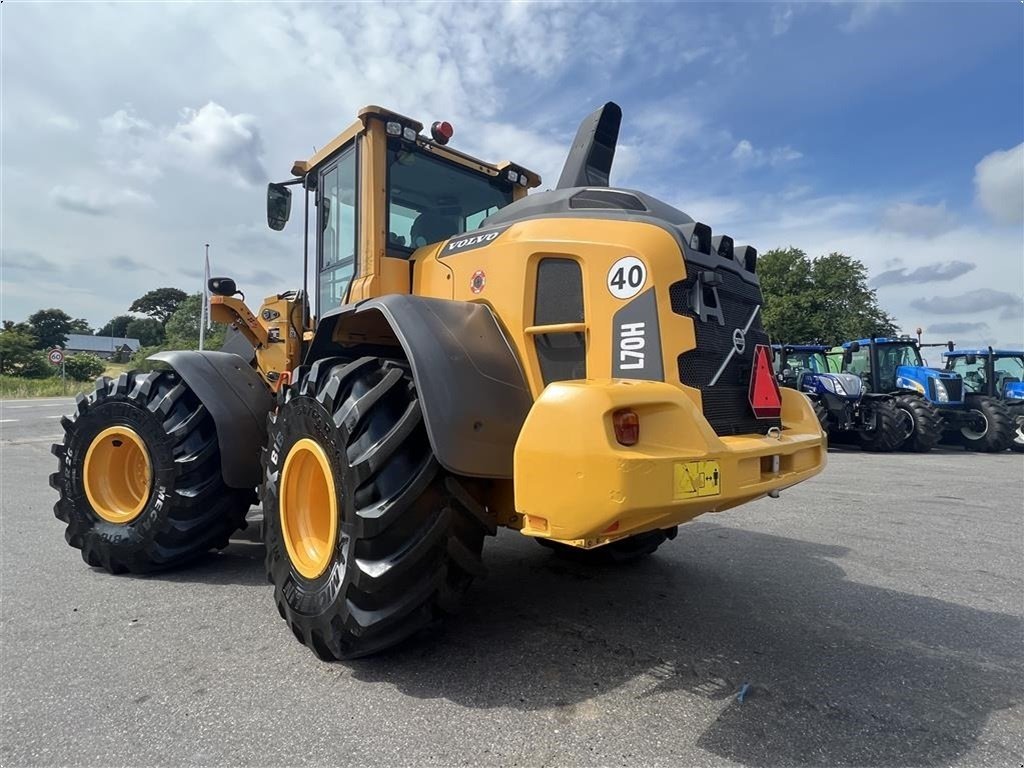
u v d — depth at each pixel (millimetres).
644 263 2404
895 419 11359
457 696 2244
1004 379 14484
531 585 3486
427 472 2293
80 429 3889
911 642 2783
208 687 2305
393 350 3371
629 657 2578
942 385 12836
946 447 13438
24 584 3496
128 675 2398
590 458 1924
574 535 1963
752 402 2656
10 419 14250
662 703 2213
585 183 3516
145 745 1934
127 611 3078
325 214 3982
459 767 1831
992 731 2080
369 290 3340
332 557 2451
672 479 1966
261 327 4500
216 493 3604
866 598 3344
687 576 3686
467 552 2396
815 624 2971
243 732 2006
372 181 3406
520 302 2652
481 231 3035
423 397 2268
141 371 3918
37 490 6320
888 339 13883
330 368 2734
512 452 2375
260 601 3236
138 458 3914
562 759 1876
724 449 2141
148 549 3527
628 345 2422
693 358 2416
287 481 2762
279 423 2875
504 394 2461
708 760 1887
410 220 3643
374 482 2312
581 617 3010
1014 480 7828
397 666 2475
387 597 2297
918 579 3684
